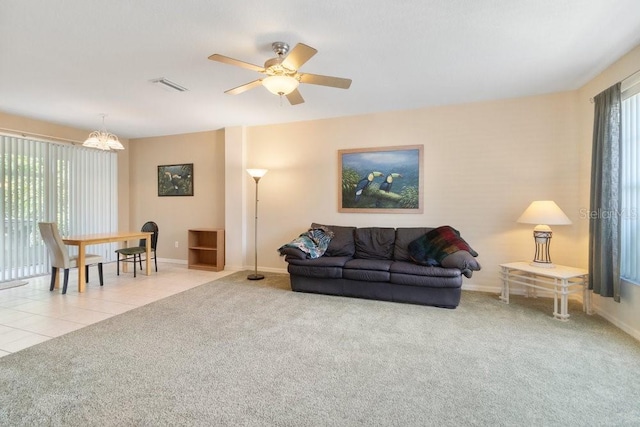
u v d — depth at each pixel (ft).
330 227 14.80
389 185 14.76
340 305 11.53
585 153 11.73
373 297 12.16
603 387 6.41
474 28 7.79
